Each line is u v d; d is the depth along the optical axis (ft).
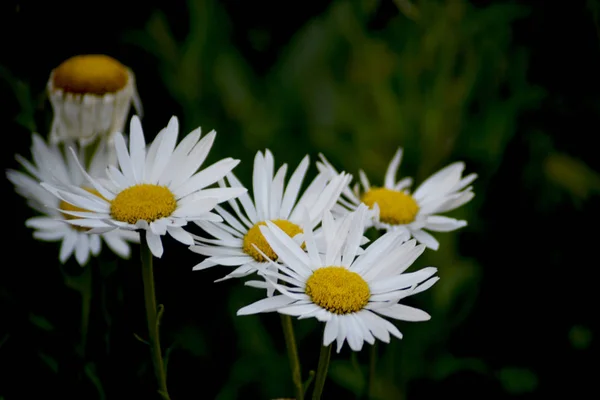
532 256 2.92
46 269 2.52
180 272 2.74
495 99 2.94
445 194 2.41
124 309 2.43
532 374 2.77
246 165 2.91
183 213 2.14
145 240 2.13
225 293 2.75
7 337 2.37
